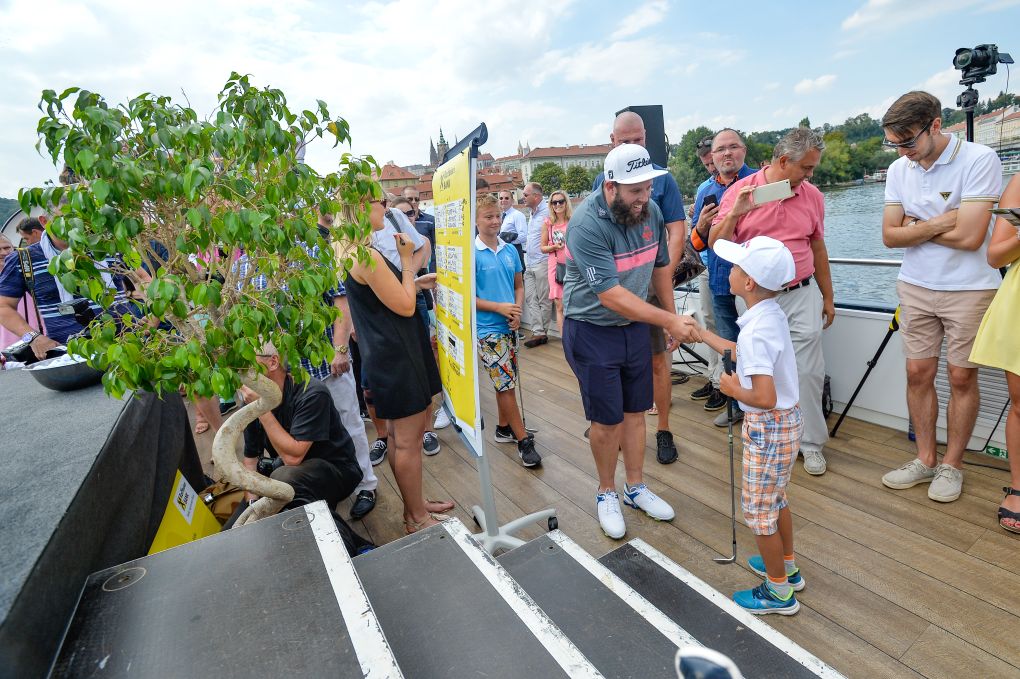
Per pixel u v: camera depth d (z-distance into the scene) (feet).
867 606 6.68
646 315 7.35
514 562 5.62
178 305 3.69
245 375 4.79
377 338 7.17
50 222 3.51
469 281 5.87
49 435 4.64
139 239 4.06
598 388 8.21
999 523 7.78
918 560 7.32
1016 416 7.43
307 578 3.39
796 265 9.08
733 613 5.10
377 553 4.69
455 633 3.62
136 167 3.47
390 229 9.25
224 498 7.55
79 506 3.54
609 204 7.38
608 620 4.70
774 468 6.33
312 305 4.63
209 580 3.44
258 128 4.11
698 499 9.32
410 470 7.93
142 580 3.47
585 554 5.61
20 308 11.12
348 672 2.64
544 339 20.11
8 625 2.42
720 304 11.21
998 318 7.25
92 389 6.29
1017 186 6.86
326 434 7.75
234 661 2.76
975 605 6.49
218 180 3.74
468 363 6.29
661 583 5.65
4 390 6.62
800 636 6.35
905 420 10.61
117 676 2.71
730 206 9.67
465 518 9.48
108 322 3.97
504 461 11.42
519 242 19.75
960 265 7.89
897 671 5.79
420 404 7.54
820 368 9.43
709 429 11.87
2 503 3.46
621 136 10.26
